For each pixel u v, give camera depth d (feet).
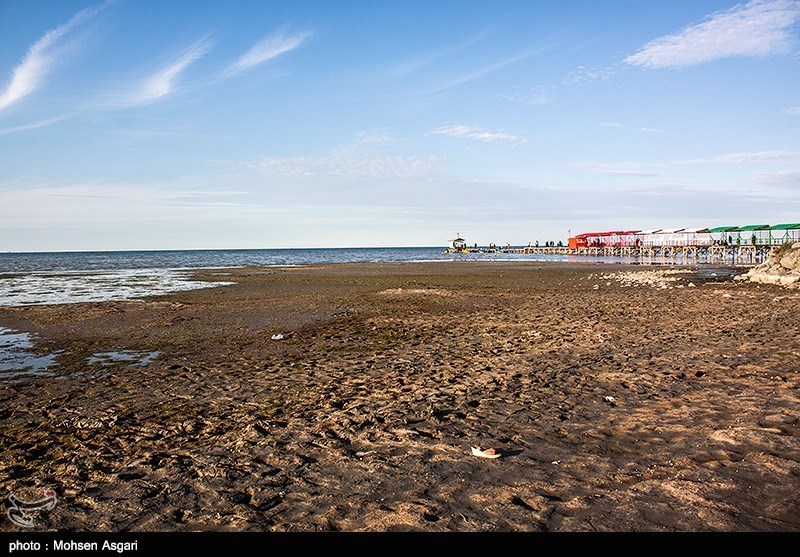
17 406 30.30
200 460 21.33
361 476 19.26
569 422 24.93
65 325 62.75
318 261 309.83
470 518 15.79
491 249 492.54
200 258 397.80
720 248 230.68
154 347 48.39
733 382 30.73
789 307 63.87
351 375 35.96
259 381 34.83
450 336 51.49
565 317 62.44
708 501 16.29
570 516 15.75
